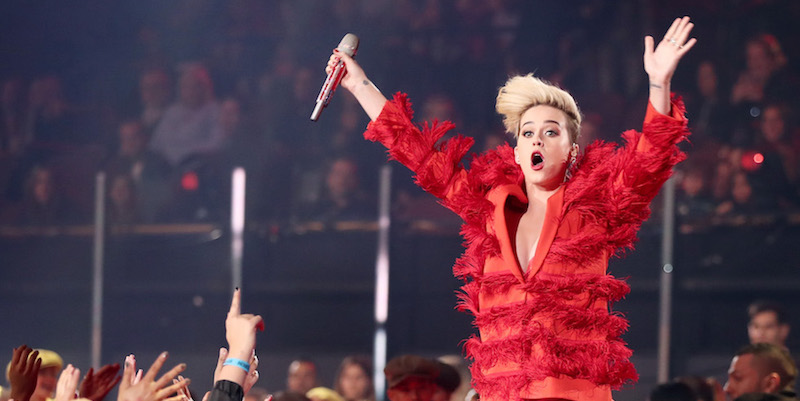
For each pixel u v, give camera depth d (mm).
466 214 9852
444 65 34500
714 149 28219
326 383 28594
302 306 29250
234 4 37000
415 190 29938
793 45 31438
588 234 9383
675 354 25172
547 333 9125
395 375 16172
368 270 29172
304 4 36562
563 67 34000
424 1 35844
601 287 9273
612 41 33719
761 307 21047
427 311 28031
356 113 32844
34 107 36000
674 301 23953
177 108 34094
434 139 10172
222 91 35375
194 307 29859
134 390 8641
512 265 9383
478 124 33281
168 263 30281
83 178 32844
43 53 36906
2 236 31266
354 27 35781
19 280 31094
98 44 36969
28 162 33688
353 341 28891
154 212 31906
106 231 28703
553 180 9633
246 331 9281
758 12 31891
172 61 36750
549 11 34500
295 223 29656
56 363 16500
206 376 29438
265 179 31547
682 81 31656
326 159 31797
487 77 34188
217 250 30219
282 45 36219
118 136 34875
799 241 26375
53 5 37156
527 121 9609
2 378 30688
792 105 29984
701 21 32375
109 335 29578
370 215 29781
